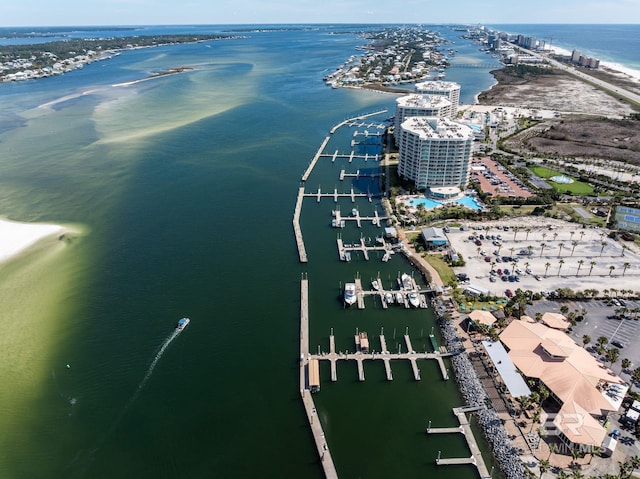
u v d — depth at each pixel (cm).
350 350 15238
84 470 11750
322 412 13075
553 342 13812
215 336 16000
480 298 16938
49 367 14800
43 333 16212
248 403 13500
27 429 12825
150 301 17812
